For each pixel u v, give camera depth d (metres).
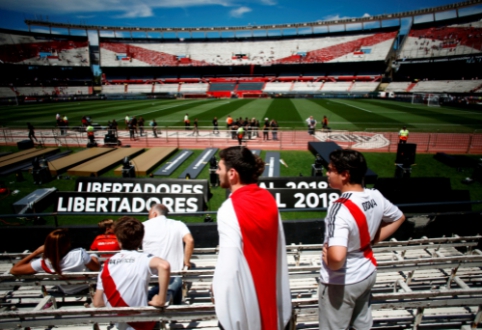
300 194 8.48
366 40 73.25
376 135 22.23
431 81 58.94
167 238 3.16
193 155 17.30
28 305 3.42
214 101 54.91
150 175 13.24
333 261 1.69
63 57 73.38
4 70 68.62
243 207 1.43
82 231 6.33
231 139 21.91
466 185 12.00
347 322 1.94
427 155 16.62
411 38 68.75
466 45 59.88
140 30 86.94
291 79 75.00
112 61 79.56
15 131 24.95
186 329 2.77
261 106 43.78
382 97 57.09
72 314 2.07
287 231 6.18
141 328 2.25
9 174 13.62
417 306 2.24
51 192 10.48
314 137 22.14
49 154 17.34
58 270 2.92
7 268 4.48
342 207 1.81
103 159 15.23
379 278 3.90
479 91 53.09
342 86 68.38
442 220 6.01
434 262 3.13
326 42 76.38
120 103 52.47
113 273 2.20
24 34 70.31
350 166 1.89
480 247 5.09
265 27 86.19
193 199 8.77
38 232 6.33
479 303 2.30
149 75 82.81
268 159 16.08
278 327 1.59
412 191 7.94
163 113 36.88
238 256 1.36
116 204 8.77
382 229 2.07
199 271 2.84
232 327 1.32
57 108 43.75
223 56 79.94
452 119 29.17
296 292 3.68
